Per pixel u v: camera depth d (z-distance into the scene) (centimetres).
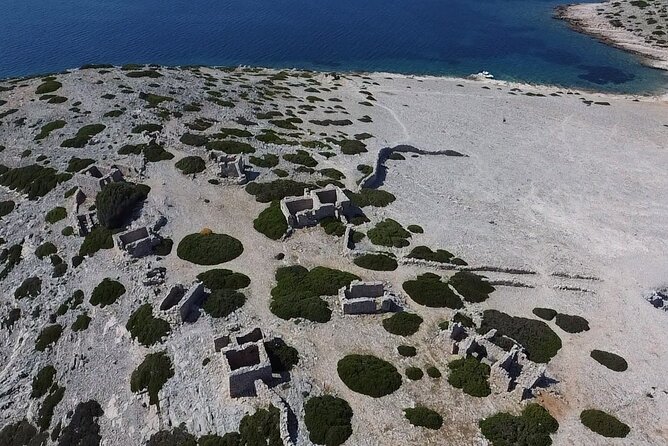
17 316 5053
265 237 5600
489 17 18862
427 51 15988
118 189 5822
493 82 13375
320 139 8512
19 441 4062
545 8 19600
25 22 18750
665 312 5162
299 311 4512
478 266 5466
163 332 4334
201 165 6731
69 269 5303
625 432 3738
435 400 3834
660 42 15238
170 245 5409
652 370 4388
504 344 4331
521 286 5353
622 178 8119
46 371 4469
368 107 10725
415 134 9356
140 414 3856
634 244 6316
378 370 3969
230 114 8856
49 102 8444
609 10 17838
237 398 3772
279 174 6900
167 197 6138
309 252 5425
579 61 14662
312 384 3897
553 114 10888
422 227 6225
